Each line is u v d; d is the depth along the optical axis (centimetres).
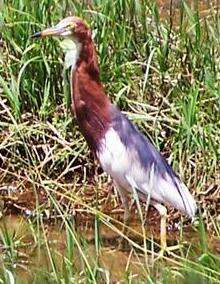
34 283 1116
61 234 1293
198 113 1418
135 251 1230
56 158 1426
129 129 1312
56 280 1096
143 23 1501
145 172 1302
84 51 1301
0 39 1506
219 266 1104
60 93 1478
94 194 1408
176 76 1475
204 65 1480
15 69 1480
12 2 1509
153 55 1476
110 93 1466
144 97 1468
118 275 1219
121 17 1502
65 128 1444
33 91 1470
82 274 1134
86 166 1438
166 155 1439
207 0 1730
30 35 1478
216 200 1377
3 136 1459
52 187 1392
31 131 1434
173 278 1139
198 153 1400
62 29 1296
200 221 1145
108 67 1473
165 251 1257
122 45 1483
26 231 1309
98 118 1309
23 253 1229
